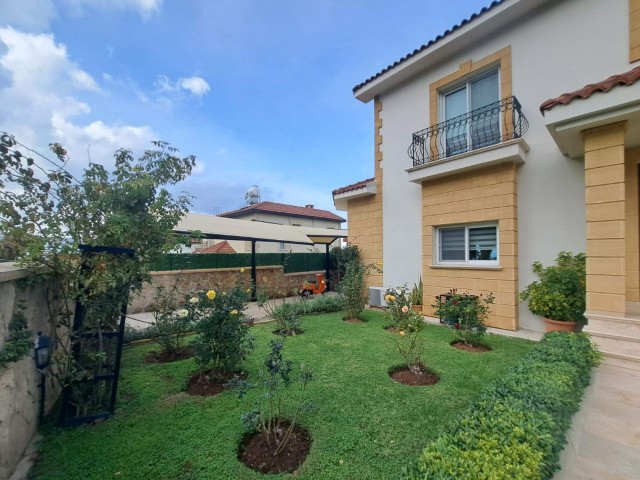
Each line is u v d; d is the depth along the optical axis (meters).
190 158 4.43
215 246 18.45
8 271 2.57
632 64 5.87
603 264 4.93
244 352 4.55
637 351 4.47
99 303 3.45
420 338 5.84
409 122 9.75
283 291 13.84
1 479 2.46
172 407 3.58
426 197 8.84
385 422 3.18
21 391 2.82
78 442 2.95
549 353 4.00
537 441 2.09
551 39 6.83
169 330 5.57
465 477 1.73
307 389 3.96
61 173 3.37
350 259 10.70
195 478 2.44
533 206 7.02
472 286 7.71
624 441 2.71
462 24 7.78
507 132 7.43
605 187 4.95
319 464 2.55
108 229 3.43
